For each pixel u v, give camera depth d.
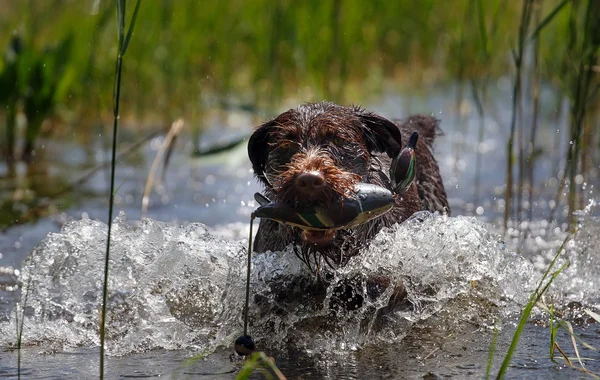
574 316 13.16
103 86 27.34
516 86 17.42
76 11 27.52
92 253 13.50
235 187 22.12
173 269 13.28
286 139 13.25
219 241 13.55
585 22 16.64
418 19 35.38
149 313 12.71
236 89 29.89
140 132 26.50
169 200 20.75
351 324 12.80
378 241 13.30
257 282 13.13
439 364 11.18
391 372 10.90
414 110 29.02
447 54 33.72
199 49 28.17
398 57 35.84
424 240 13.35
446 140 26.20
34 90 23.75
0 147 24.78
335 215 11.13
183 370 11.06
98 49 27.06
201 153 21.80
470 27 26.33
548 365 11.02
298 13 27.77
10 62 23.59
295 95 28.75
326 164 11.59
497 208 20.03
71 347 12.14
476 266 13.47
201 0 28.78
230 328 12.71
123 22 10.45
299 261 13.41
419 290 13.41
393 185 12.05
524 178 22.41
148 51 27.69
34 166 23.53
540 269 15.16
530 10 17.08
